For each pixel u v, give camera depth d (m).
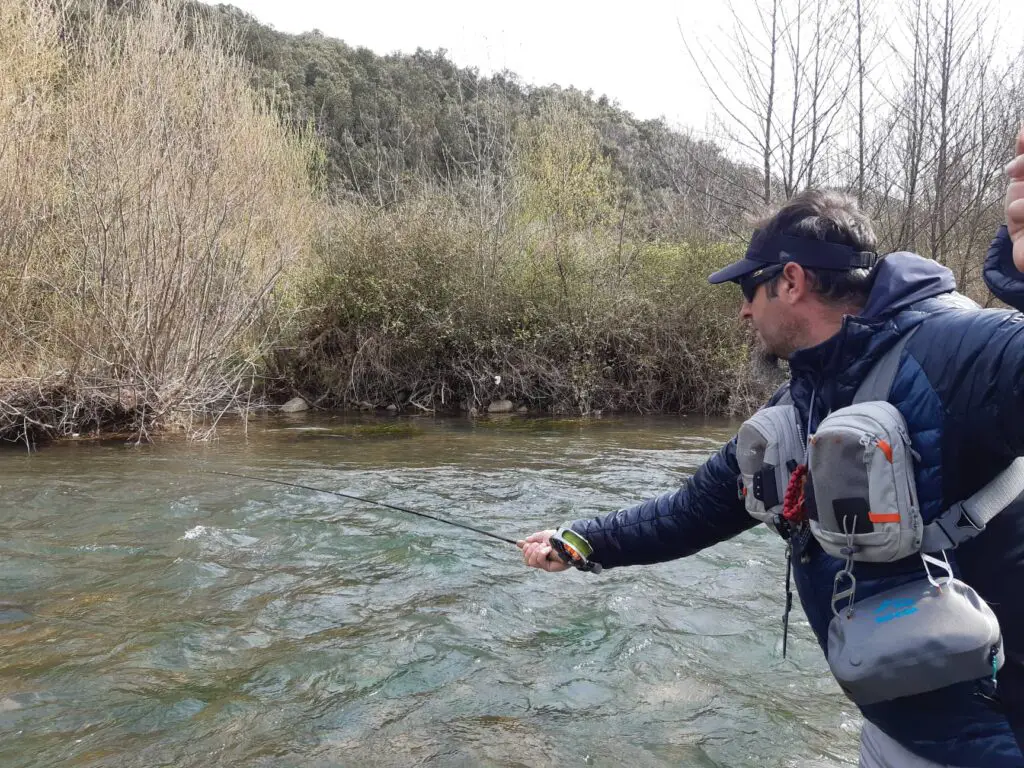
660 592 3.86
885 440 1.38
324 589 3.82
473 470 6.85
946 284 1.51
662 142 13.84
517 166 13.47
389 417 11.23
